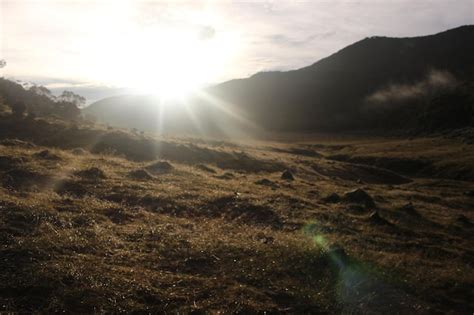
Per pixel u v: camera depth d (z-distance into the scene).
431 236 18.30
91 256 9.66
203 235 12.54
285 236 13.42
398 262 11.86
